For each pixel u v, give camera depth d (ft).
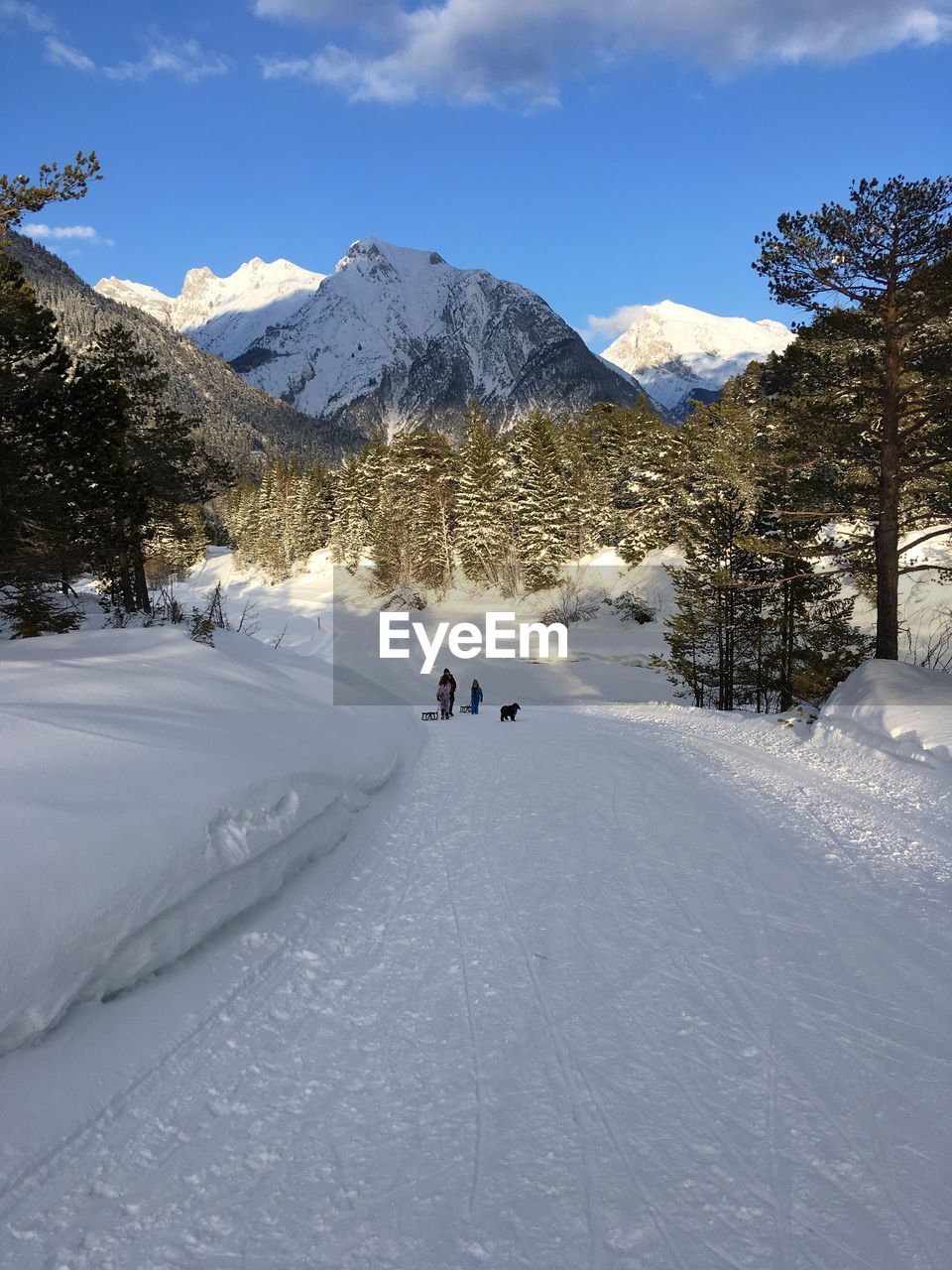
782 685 66.33
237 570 306.96
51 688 21.79
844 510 51.55
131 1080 11.34
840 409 49.93
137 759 17.72
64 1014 12.20
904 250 44.01
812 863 22.11
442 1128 10.58
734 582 62.08
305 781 22.70
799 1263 8.24
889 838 24.56
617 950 16.42
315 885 20.21
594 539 178.50
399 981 15.19
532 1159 9.92
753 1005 13.97
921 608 98.12
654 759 39.96
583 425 209.97
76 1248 8.33
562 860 22.66
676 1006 13.94
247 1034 13.01
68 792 15.05
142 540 77.46
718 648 84.43
